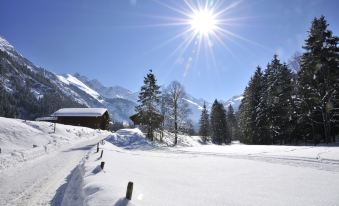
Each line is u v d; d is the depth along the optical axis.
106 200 9.40
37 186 13.69
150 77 53.16
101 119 86.62
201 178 14.94
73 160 22.83
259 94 55.34
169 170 17.88
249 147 36.09
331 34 37.97
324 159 19.23
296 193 11.16
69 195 11.84
